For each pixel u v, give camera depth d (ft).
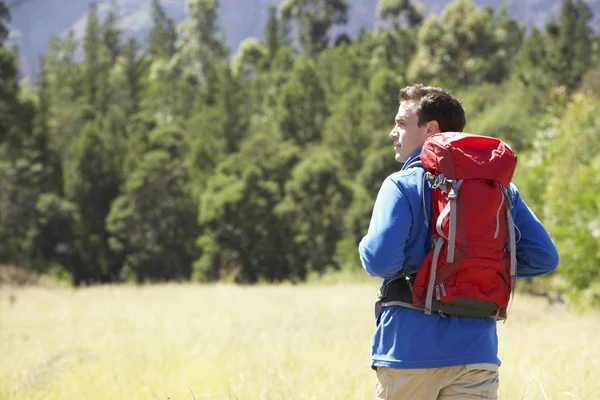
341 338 37.58
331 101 419.13
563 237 71.82
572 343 32.83
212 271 277.03
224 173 296.51
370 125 331.36
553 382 20.43
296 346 31.76
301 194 268.41
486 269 11.29
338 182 270.46
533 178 96.48
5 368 28.53
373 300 84.07
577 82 285.64
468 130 247.09
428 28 435.12
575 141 94.43
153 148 344.28
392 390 11.71
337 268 260.83
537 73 303.48
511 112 245.45
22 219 289.74
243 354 29.84
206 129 387.55
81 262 300.61
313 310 67.77
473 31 429.79
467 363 11.31
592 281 69.87
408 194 11.75
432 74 418.72
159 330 48.60
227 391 20.51
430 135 12.71
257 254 275.18
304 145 381.60
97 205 310.45
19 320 63.10
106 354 32.17
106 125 394.32
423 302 11.50
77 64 517.14
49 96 429.79
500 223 11.50
